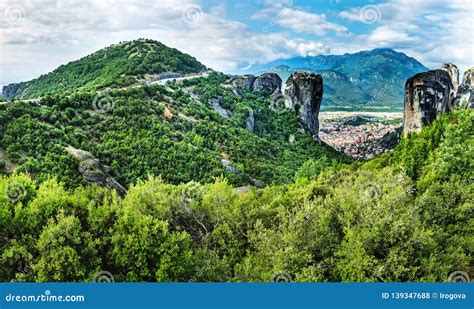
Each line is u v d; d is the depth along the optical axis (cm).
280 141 16250
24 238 2608
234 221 3394
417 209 3238
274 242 2869
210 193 3647
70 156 7681
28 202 2911
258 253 2917
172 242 2667
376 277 2439
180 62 19812
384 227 2631
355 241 2556
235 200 3672
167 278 2564
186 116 13325
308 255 2575
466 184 3941
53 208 2814
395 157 6562
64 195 3080
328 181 5338
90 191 3612
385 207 2889
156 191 3634
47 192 3052
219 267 2853
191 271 2788
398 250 2550
